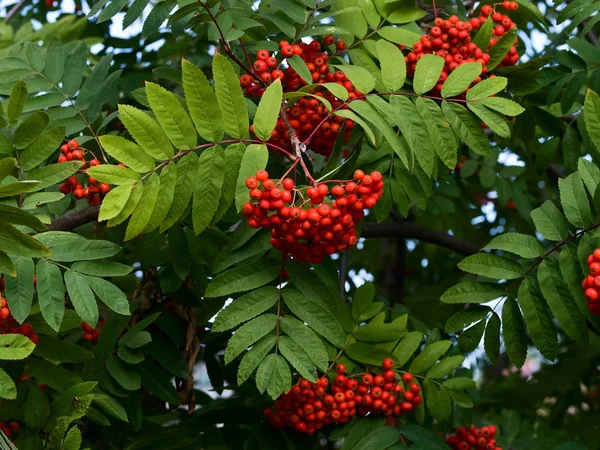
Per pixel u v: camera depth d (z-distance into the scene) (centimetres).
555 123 492
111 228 456
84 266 349
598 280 342
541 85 459
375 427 428
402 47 446
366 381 424
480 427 547
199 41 589
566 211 369
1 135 363
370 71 431
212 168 339
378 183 321
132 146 327
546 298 372
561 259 369
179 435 443
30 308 331
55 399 356
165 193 335
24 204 357
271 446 449
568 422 708
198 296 454
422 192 437
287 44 393
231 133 338
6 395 309
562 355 682
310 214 317
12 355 303
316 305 357
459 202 638
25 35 584
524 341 388
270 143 369
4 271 312
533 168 645
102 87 448
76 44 470
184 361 442
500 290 390
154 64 599
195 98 331
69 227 389
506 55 439
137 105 560
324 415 422
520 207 604
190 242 423
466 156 618
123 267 353
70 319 379
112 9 396
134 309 438
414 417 443
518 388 679
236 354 344
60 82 450
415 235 596
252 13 429
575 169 494
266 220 326
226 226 472
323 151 421
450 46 417
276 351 348
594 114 359
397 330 438
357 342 434
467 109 382
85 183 472
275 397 338
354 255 764
